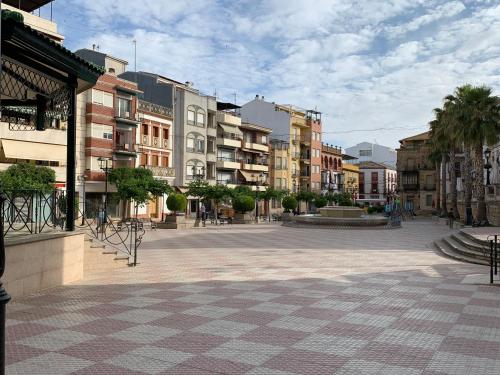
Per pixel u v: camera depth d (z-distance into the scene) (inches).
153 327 289.4
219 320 308.0
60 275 439.5
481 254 641.6
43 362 224.2
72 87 460.8
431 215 2935.5
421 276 504.4
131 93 1892.2
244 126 2768.2
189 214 2289.6
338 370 218.5
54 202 469.4
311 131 3464.6
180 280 471.2
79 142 1694.1
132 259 652.7
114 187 1758.1
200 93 2500.0
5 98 478.6
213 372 213.8
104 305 350.9
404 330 288.7
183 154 2260.1
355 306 353.7
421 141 3339.1
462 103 1419.8
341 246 875.4
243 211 1861.5
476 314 331.9
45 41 377.1
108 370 214.5
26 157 1309.1
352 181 4003.4
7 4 1323.8
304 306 352.2
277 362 228.2
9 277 363.6
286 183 3189.0
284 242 958.4
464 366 225.9
